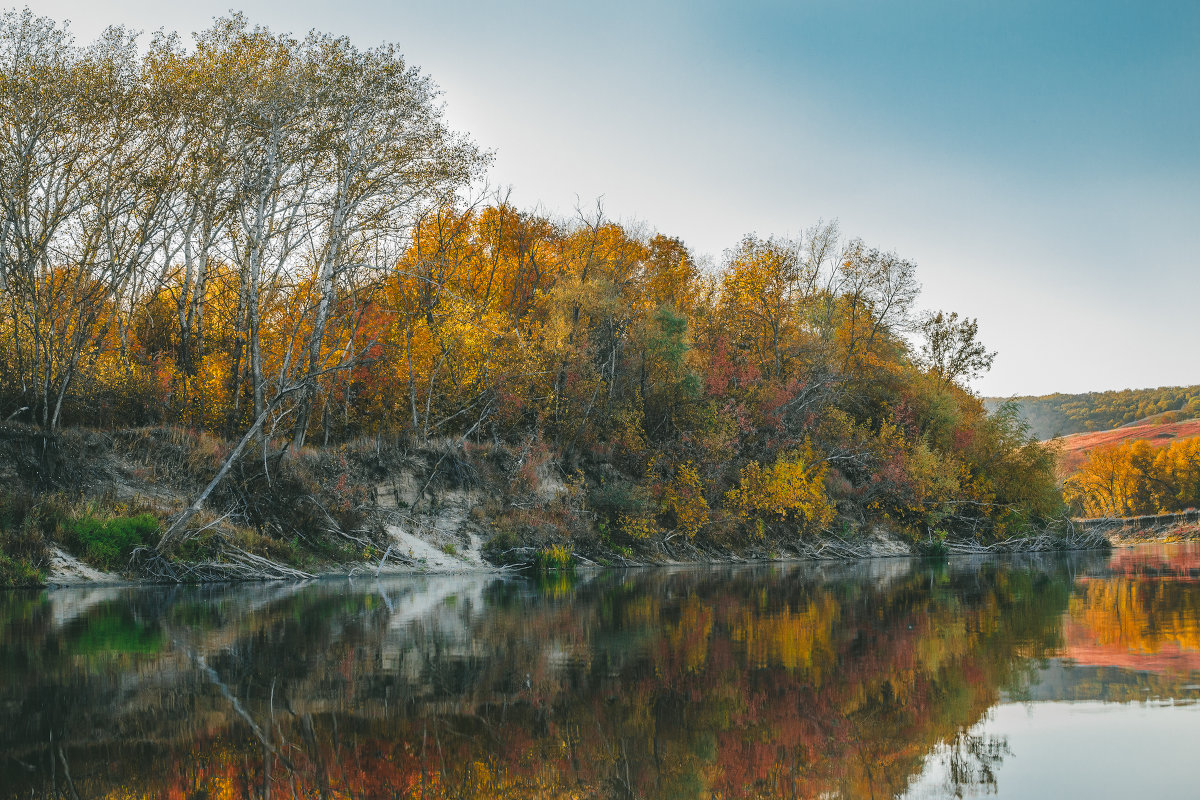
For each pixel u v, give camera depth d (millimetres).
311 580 26156
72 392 27500
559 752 7535
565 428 40344
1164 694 9336
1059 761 6969
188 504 26062
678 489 40969
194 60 28922
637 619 16750
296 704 9250
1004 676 10500
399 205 30875
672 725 8445
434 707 9141
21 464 24203
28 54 26328
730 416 45812
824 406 53781
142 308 33188
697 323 56406
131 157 27922
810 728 8242
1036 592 22844
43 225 26625
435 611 18047
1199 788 6238
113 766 7094
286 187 29406
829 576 30797
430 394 36219
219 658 11922
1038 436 59875
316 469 30516
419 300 37906
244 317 30500
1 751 7531
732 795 6387
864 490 51938
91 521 23484
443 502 33719
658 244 59500
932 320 64500
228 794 6441
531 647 13055
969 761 7062
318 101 29297
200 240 30922
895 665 11391
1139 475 124938
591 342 43969
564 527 35750
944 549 51344
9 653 12211
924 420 58344
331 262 29844
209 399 31594
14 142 26297
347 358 32438
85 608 17734
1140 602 19484
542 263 49562
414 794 6469
